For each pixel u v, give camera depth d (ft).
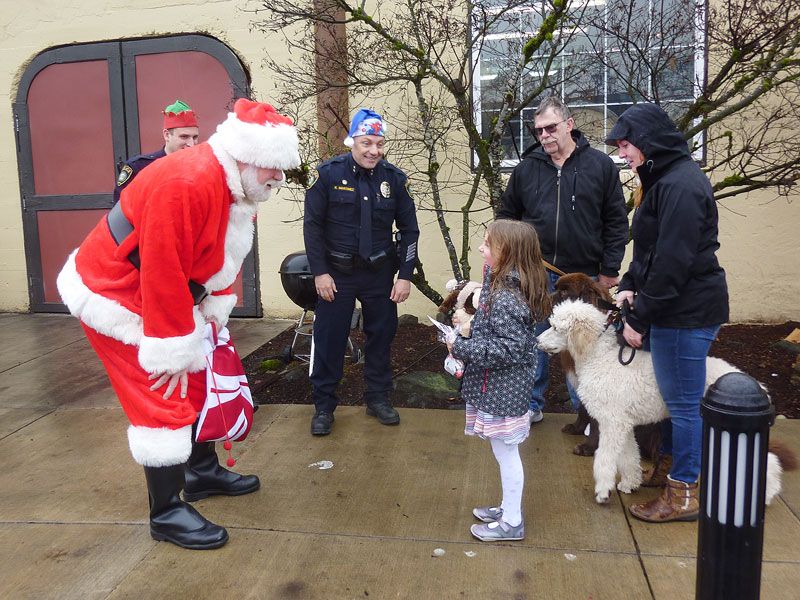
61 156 23.61
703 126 15.01
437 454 12.44
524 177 13.20
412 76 16.37
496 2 16.44
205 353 9.45
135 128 22.82
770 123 16.61
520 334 8.91
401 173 13.57
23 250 24.40
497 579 8.67
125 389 9.02
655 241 9.44
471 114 16.79
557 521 10.05
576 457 12.22
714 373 10.15
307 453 12.59
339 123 19.39
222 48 21.71
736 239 19.24
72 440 13.48
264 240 22.40
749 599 6.75
